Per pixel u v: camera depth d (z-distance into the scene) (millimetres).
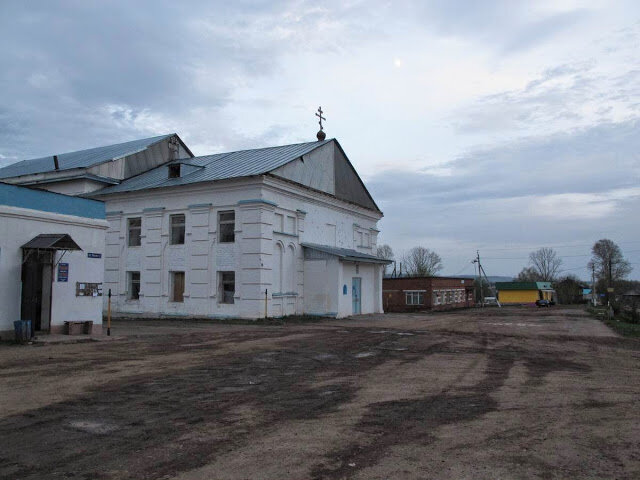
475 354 14258
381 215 40000
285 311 28516
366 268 35500
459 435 6488
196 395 8672
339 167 35219
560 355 14297
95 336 17031
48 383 9492
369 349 15094
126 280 30500
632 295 40281
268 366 11766
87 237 17953
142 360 12391
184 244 28766
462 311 53000
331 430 6684
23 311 16578
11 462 5438
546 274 123062
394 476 5121
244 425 6891
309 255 30312
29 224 16031
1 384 9367
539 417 7383
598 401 8422
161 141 36812
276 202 27938
